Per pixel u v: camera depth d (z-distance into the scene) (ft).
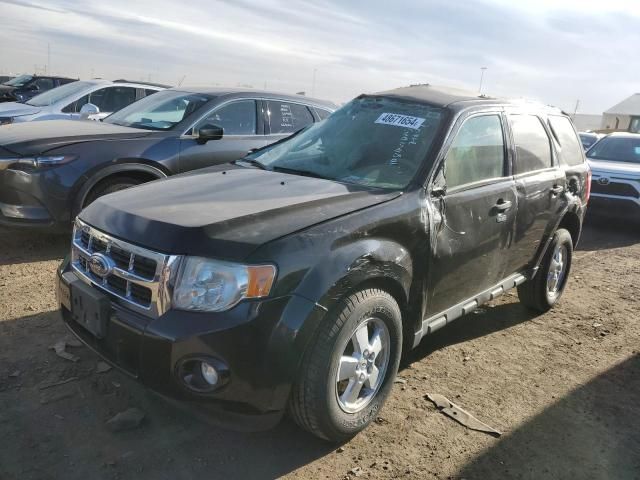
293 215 9.21
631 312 18.10
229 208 9.25
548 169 15.55
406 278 10.28
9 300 14.47
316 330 8.68
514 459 9.81
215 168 12.75
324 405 8.90
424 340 14.58
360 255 9.18
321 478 8.89
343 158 12.27
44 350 12.03
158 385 8.34
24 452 8.86
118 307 8.83
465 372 12.95
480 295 13.30
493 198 12.67
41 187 17.13
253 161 13.33
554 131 16.47
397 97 13.47
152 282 8.39
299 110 23.75
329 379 8.84
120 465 8.78
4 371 11.10
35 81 60.34
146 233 8.66
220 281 8.12
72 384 10.86
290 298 8.38
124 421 9.62
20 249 18.76
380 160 11.80
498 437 10.43
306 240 8.77
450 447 10.00
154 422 9.96
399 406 11.19
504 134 13.73
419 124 12.26
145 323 8.40
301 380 8.76
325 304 8.64
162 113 21.15
